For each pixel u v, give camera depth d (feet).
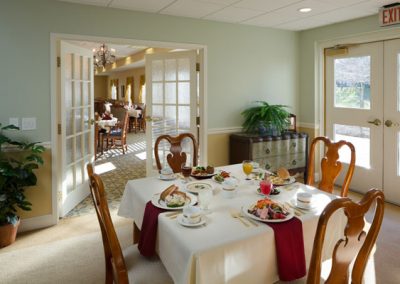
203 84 13.56
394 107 12.64
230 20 13.43
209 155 14.07
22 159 10.22
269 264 4.90
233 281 4.61
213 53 13.62
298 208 5.79
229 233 4.82
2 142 9.01
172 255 4.91
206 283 4.36
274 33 15.08
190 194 6.57
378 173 13.46
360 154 14.16
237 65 14.28
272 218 5.24
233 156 14.20
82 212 12.00
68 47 11.43
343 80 14.53
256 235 4.76
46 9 10.28
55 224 10.91
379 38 12.55
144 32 12.03
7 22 9.75
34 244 9.54
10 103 9.97
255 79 14.82
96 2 10.73
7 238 9.36
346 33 13.58
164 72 14.44
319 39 14.80
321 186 8.35
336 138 15.19
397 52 12.32
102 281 7.72
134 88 44.01
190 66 13.73
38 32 10.21
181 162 9.65
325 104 15.44
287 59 15.61
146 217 5.81
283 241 4.91
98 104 40.32
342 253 4.05
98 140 24.35
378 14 12.17
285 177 7.56
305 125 15.96
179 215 5.45
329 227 5.43
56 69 10.71
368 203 4.00
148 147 14.92
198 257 4.26
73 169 12.34
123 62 34.50
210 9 11.71
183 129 14.34
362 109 13.82
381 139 13.23
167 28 12.48
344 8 11.65
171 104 14.46
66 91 11.51
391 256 8.65
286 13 12.32
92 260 8.68
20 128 10.15
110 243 4.84
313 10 11.91
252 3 11.02
